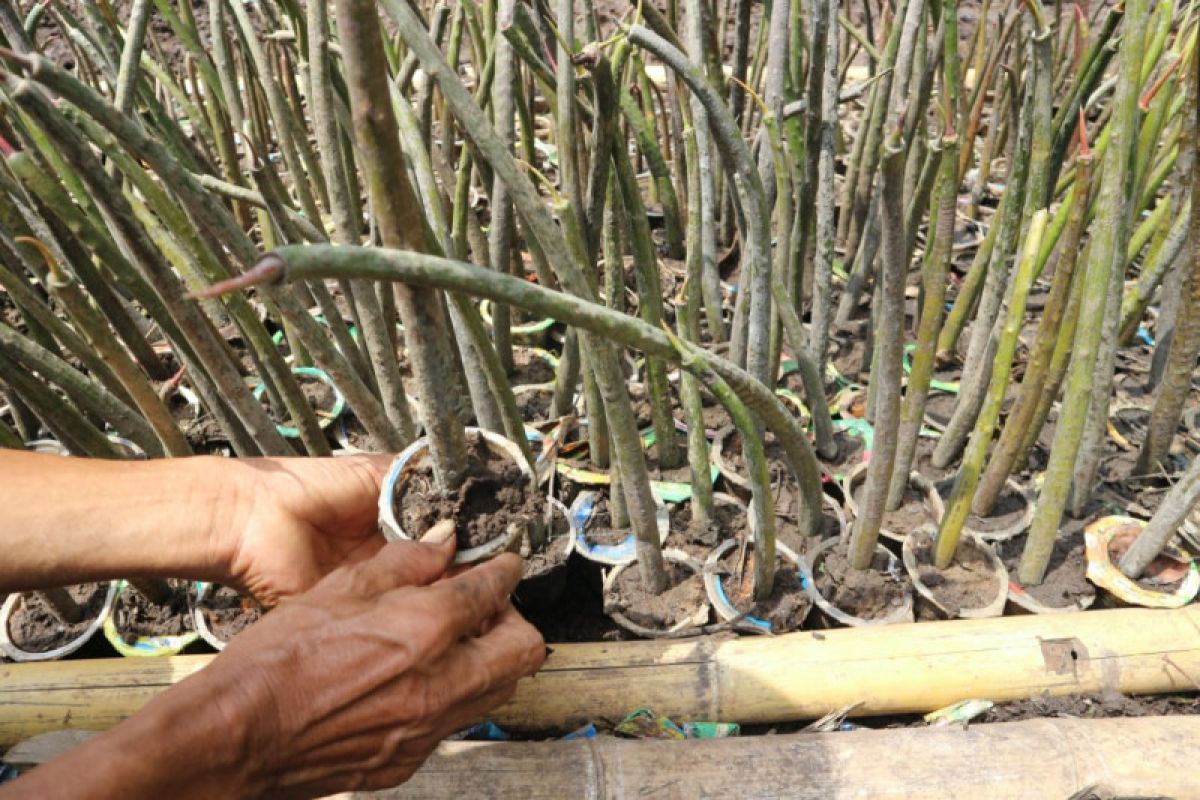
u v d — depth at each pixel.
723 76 0.96
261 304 1.36
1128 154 0.70
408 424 0.99
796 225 0.98
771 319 1.01
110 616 0.93
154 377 1.17
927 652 0.83
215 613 0.91
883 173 0.62
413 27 0.51
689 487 1.02
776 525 0.98
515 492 0.68
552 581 0.90
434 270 0.43
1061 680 0.83
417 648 0.53
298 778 0.55
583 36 1.06
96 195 0.63
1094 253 0.73
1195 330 0.88
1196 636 0.84
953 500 0.86
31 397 0.81
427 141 1.06
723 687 0.83
